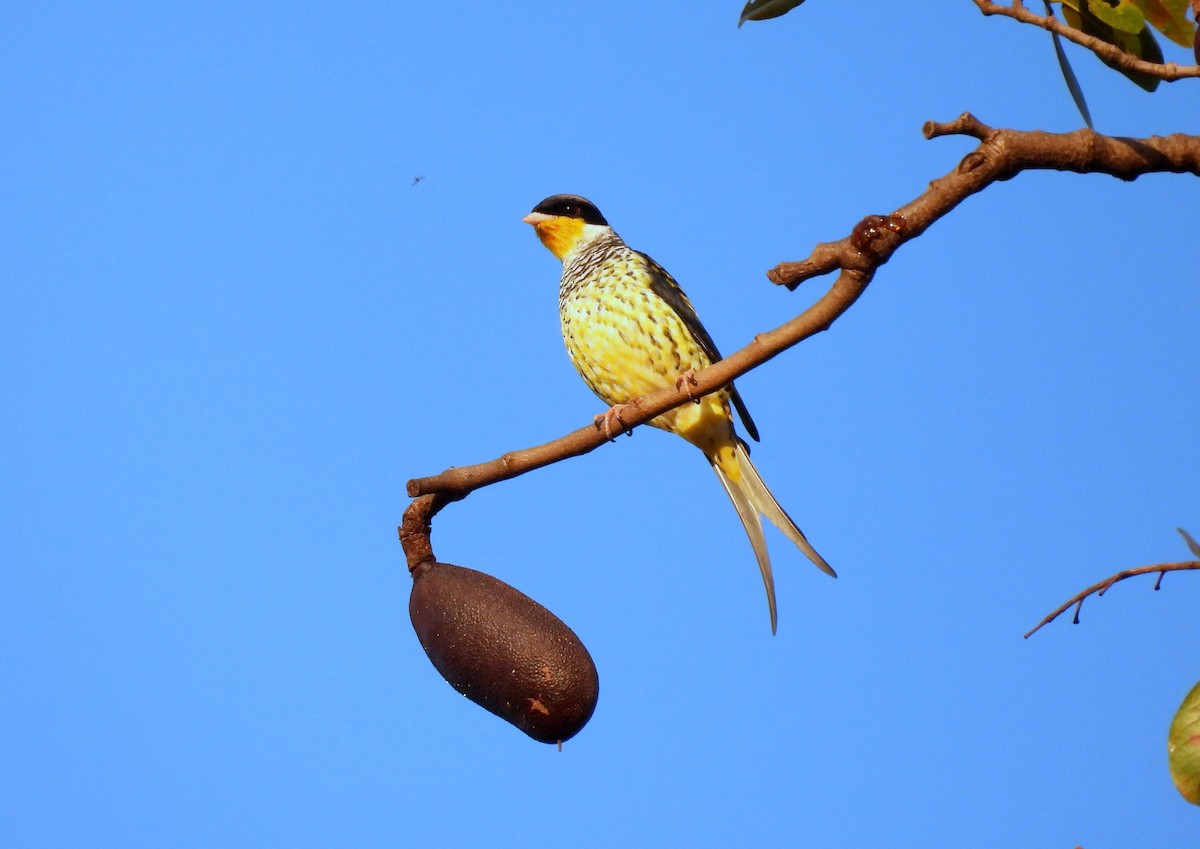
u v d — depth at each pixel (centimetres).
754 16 662
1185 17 540
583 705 620
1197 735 488
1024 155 497
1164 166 526
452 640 627
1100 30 573
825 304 547
